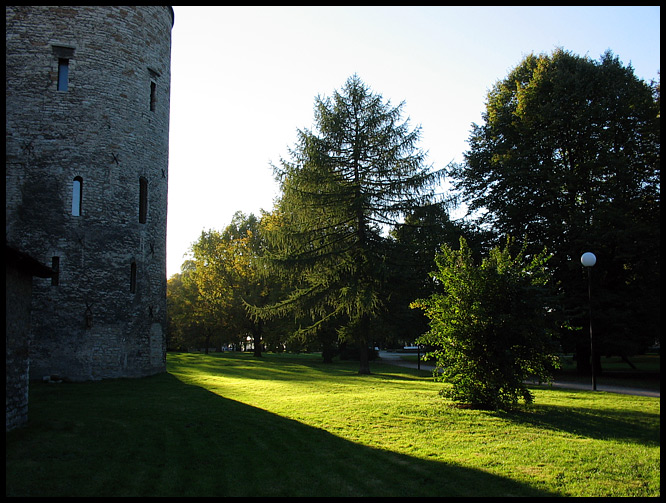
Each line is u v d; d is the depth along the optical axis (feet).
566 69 88.53
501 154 92.89
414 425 34.22
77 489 21.71
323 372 83.15
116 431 32.71
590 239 77.97
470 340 39.17
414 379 69.51
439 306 41.34
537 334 38.27
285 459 26.63
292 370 87.61
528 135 89.71
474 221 98.63
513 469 24.67
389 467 25.18
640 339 79.56
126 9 66.80
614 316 76.79
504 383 38.65
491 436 31.24
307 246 78.38
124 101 65.46
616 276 83.41
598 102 84.38
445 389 42.24
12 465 24.64
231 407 42.24
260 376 72.49
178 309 171.42
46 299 58.44
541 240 87.51
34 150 60.18
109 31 64.85
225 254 136.05
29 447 27.96
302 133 77.41
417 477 23.68
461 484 22.70
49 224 59.67
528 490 21.85
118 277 62.64
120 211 63.72
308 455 27.37
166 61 73.77
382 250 76.69
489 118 98.63
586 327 80.18
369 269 74.38
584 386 64.59
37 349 57.62
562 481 22.93
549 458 26.37
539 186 84.79
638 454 27.07
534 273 40.24
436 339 41.96
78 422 35.27
